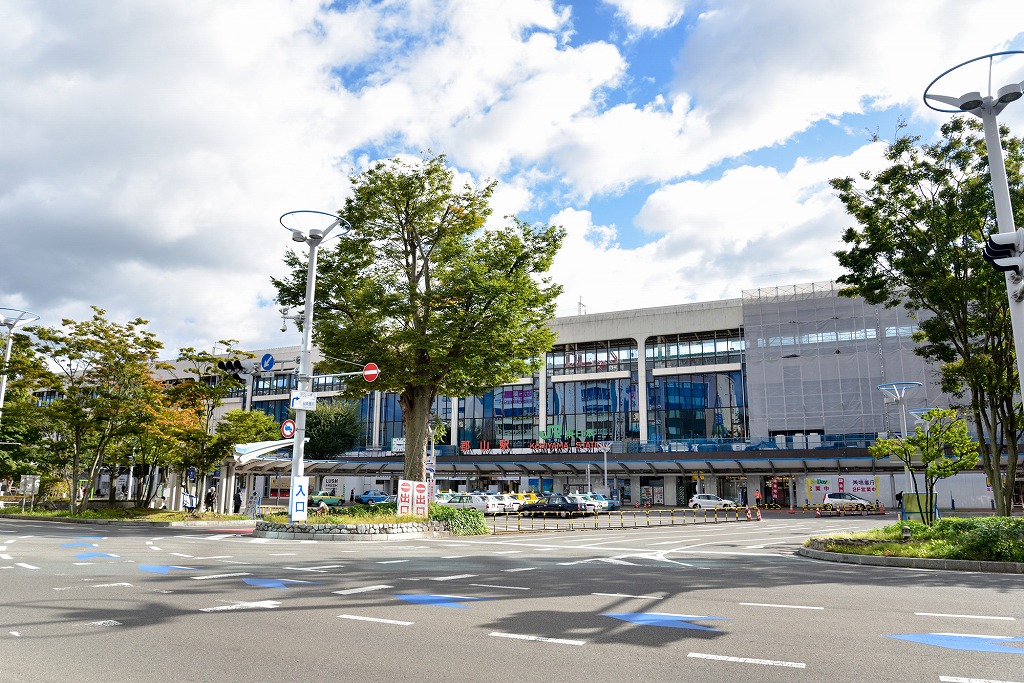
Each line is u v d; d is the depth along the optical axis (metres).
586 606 8.72
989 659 6.02
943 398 49.78
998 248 14.23
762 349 57.16
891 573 12.82
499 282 23.75
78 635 6.83
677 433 60.34
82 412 29.92
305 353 23.14
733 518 39.97
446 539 22.47
